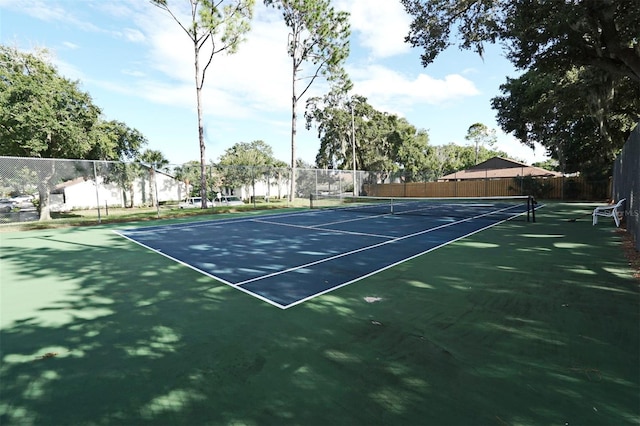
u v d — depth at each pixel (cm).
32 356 289
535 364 263
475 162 6456
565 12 738
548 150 2762
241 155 5031
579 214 1427
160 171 2439
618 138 1952
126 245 850
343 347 296
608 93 1373
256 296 439
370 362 270
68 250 790
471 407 213
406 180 3697
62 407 220
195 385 242
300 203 2400
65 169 1805
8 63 1772
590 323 337
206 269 587
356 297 428
